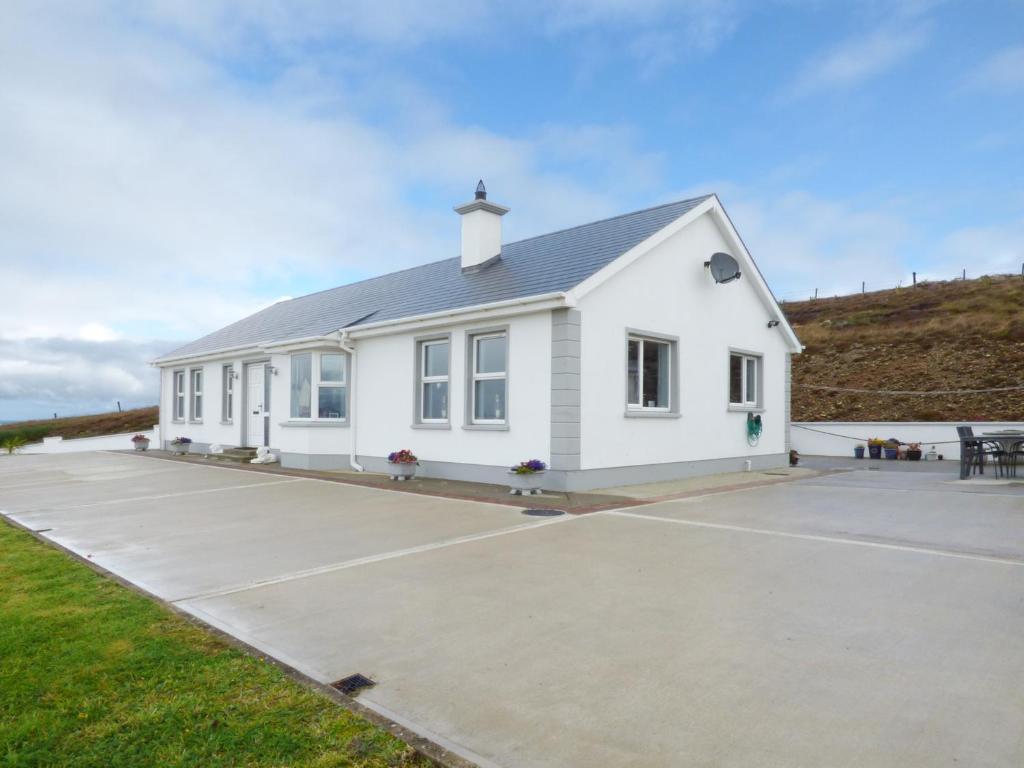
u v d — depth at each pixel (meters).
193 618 4.44
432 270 17.59
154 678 3.44
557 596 4.82
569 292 9.87
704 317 13.07
